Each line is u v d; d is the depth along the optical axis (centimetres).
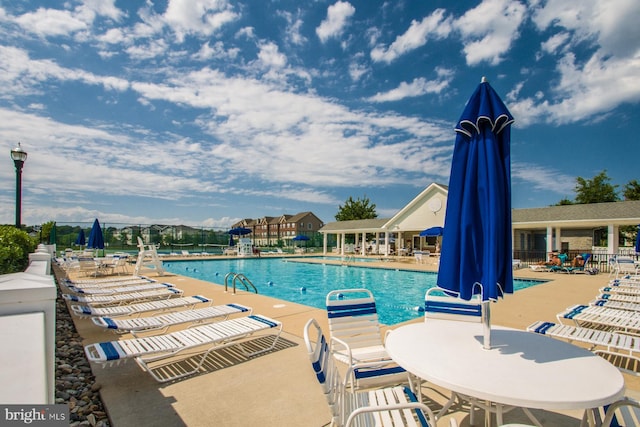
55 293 162
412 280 1725
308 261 2542
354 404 262
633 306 650
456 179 282
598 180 3906
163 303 717
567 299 902
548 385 206
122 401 354
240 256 2894
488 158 266
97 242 1888
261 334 586
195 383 398
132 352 394
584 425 262
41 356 121
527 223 2020
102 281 1103
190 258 2627
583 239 2578
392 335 306
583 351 263
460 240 272
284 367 445
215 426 308
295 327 627
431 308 407
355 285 1593
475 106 277
